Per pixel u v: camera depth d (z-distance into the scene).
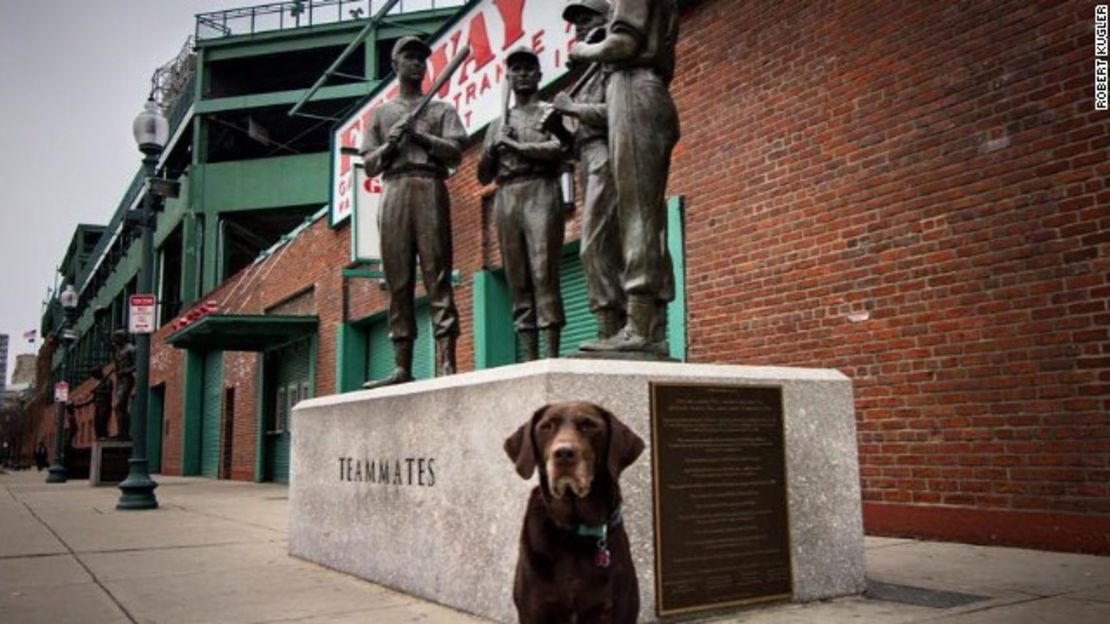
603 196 5.81
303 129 35.06
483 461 4.83
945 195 6.98
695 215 9.33
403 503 5.72
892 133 7.43
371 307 16.52
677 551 4.44
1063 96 6.23
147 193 13.84
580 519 3.13
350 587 5.88
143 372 13.13
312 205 31.95
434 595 5.27
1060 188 6.21
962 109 6.90
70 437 32.25
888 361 7.32
